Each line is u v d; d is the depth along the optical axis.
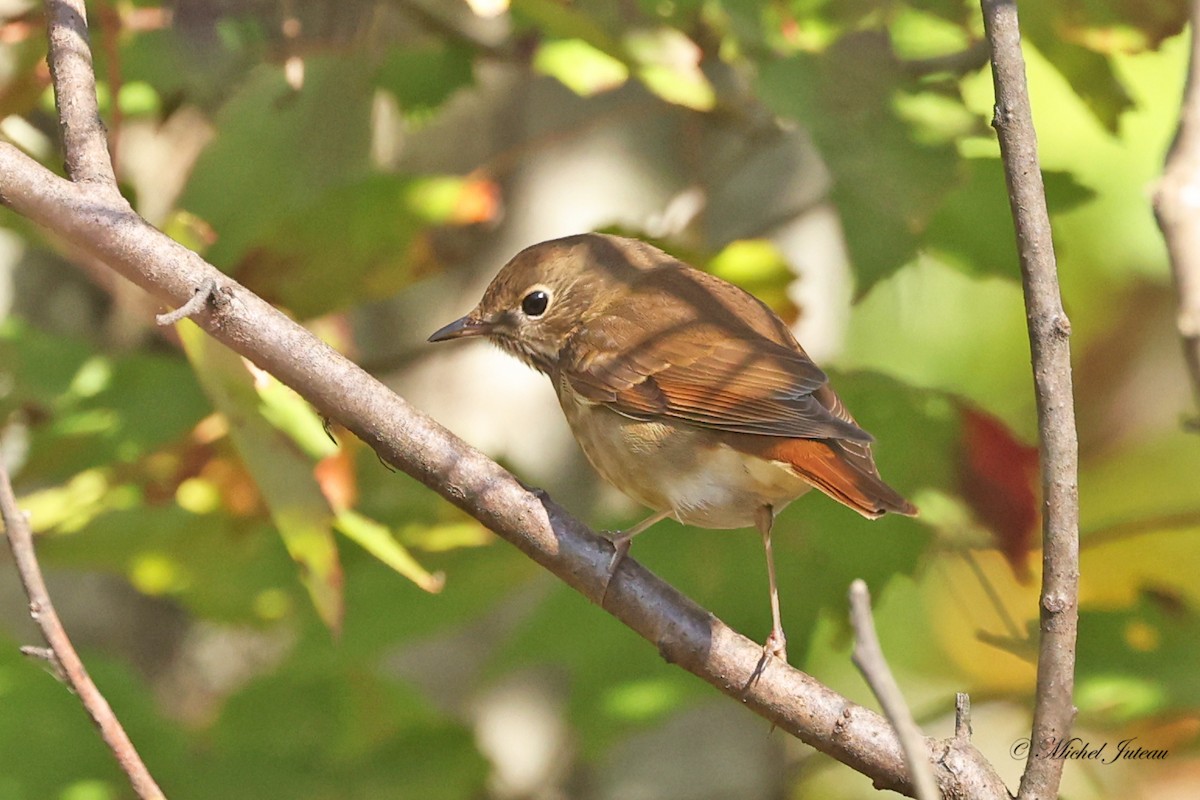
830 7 8.55
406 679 12.02
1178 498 17.44
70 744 9.64
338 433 9.20
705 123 11.39
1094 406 17.89
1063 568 6.27
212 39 9.30
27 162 7.19
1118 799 14.59
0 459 5.77
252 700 10.01
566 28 9.05
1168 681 9.16
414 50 10.65
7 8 9.55
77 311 12.83
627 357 8.94
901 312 16.20
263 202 10.16
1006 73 6.30
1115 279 16.83
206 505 10.05
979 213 9.95
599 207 11.93
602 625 9.79
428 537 9.88
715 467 8.68
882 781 7.02
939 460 10.04
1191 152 6.32
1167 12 9.52
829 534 9.84
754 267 10.42
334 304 9.92
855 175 8.17
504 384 12.22
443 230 12.16
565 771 11.98
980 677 16.38
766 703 7.16
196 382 10.28
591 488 12.11
